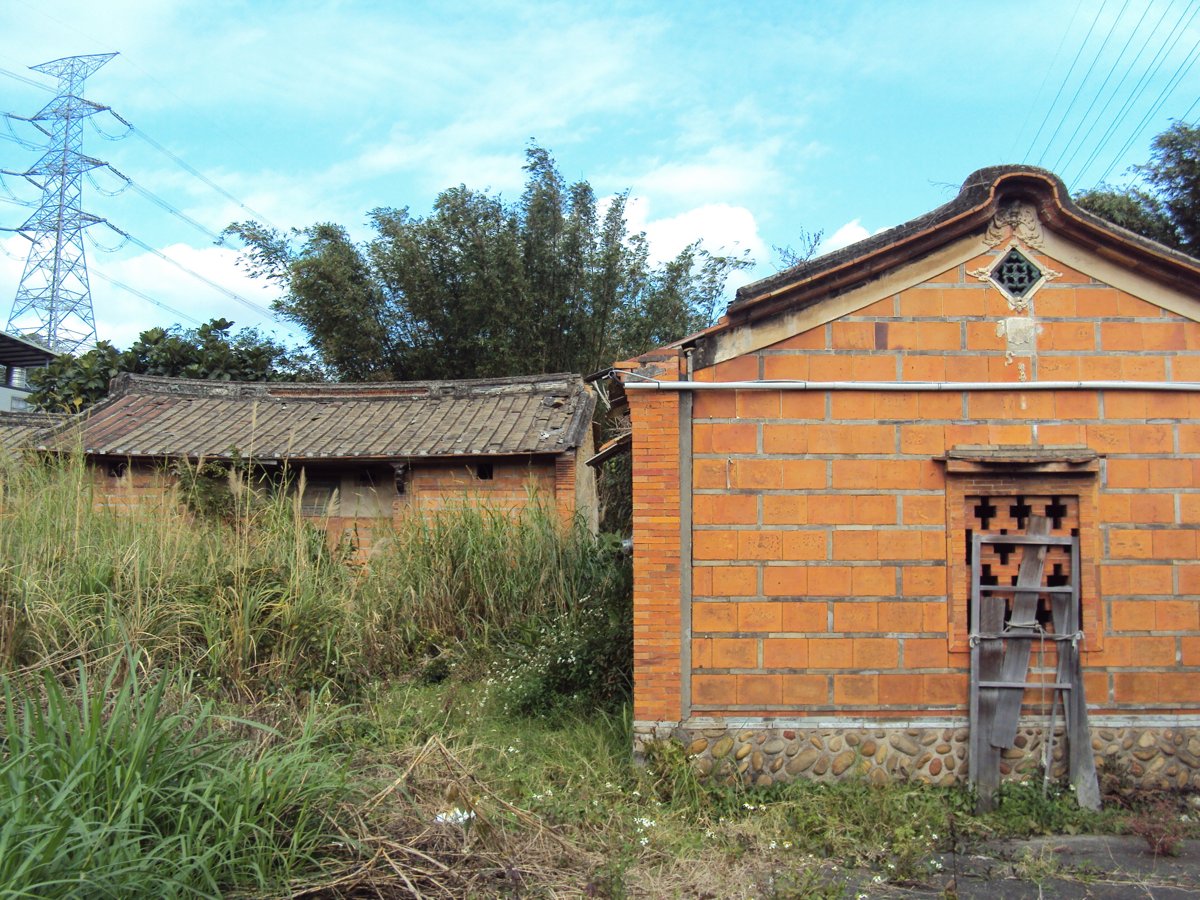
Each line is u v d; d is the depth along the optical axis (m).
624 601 9.05
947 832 6.09
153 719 4.60
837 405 6.85
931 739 6.69
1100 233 6.76
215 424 15.15
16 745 4.26
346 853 4.67
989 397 6.85
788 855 5.72
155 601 7.86
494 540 10.78
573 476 13.69
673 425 6.89
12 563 7.66
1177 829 6.08
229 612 8.02
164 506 9.18
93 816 4.07
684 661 6.78
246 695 7.41
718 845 5.80
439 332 24.33
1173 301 6.86
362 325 23.77
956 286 6.90
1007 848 5.95
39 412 18.41
